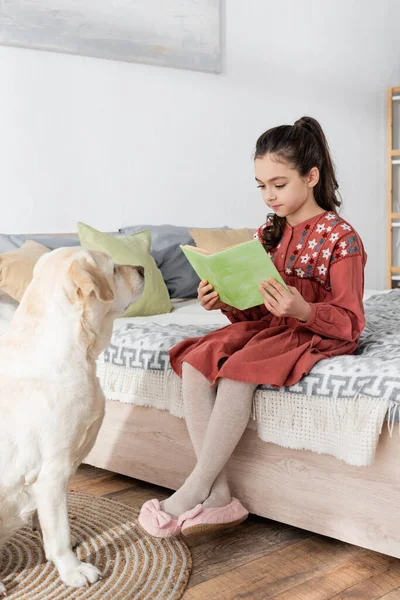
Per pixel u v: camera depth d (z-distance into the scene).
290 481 1.57
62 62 3.17
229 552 1.55
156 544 1.59
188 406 1.60
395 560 1.50
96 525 1.70
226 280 1.55
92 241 2.61
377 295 2.79
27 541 1.62
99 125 3.33
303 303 1.54
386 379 1.38
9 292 2.27
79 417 1.37
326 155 1.73
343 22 4.69
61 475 1.37
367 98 4.94
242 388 1.53
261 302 1.57
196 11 3.68
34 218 3.11
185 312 2.74
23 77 3.04
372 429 1.38
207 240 3.19
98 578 1.42
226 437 1.52
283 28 4.25
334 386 1.44
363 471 1.44
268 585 1.40
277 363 1.51
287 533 1.65
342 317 1.58
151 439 1.88
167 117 3.63
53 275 1.38
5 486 1.33
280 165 1.65
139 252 2.75
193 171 3.79
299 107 4.41
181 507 1.51
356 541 1.47
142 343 1.88
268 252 1.77
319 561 1.50
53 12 3.08
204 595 1.37
